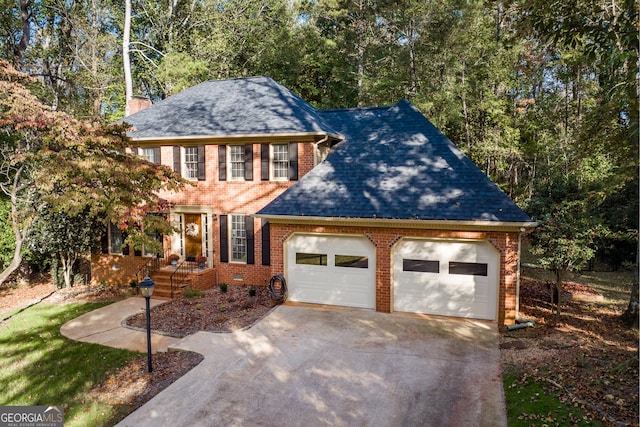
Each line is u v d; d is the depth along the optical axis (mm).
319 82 37219
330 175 15391
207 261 18625
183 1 32938
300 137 16984
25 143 18203
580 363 9102
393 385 8859
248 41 34156
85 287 19750
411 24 27578
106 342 12312
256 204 17828
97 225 19422
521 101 30000
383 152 15562
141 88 36125
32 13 27094
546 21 10359
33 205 16812
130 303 16344
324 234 14461
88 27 29250
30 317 15219
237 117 18500
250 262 17969
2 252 18578
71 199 13961
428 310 13477
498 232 12391
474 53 27500
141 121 19875
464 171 13812
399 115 16922
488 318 12844
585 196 13852
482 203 12633
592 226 12797
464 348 10727
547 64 26953
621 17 9078
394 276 13758
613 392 7664
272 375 9414
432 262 13375
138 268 19516
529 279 19312
